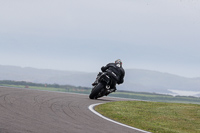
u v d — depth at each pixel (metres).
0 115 29.14
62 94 60.38
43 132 24.06
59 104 42.56
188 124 36.72
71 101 48.44
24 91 56.44
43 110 35.44
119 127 30.31
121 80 59.62
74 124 28.75
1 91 51.06
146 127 32.34
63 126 27.17
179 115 42.47
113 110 42.38
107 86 57.84
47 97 50.09
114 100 60.31
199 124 37.22
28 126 25.59
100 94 58.41
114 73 57.62
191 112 45.38
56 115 32.94
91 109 41.44
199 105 55.12
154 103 54.94
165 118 39.34
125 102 53.62
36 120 28.69
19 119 28.23
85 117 33.88
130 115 39.34
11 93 49.62
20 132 23.25
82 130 26.38
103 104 48.72
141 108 47.00
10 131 23.19
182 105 53.66
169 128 33.56
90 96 57.84
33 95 50.59
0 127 24.09
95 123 30.77
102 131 27.09
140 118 37.91
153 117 39.41
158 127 32.91
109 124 31.31
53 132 24.39
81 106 43.44
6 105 35.78
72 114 34.94
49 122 28.38
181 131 32.44
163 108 48.03
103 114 38.62
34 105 38.69
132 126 32.38
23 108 35.09
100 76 57.31
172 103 56.00
